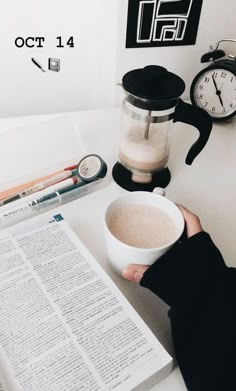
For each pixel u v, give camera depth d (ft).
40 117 1.69
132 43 1.64
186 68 1.82
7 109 1.95
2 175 1.34
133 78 1.20
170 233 1.07
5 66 1.78
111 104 1.90
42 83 1.86
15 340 0.87
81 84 1.88
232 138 1.71
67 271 1.04
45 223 1.18
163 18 1.60
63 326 0.91
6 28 1.65
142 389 0.85
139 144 1.32
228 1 1.64
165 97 1.16
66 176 1.37
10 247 1.09
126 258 1.02
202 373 0.85
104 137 1.62
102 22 1.61
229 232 1.27
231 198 1.40
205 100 1.76
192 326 0.91
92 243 1.20
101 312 0.94
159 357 0.87
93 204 1.33
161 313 1.02
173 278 0.96
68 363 0.84
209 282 0.96
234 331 0.89
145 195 1.14
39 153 1.42
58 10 1.62
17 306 0.94
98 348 0.87
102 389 0.80
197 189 1.43
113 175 1.43
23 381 0.80
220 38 1.76
